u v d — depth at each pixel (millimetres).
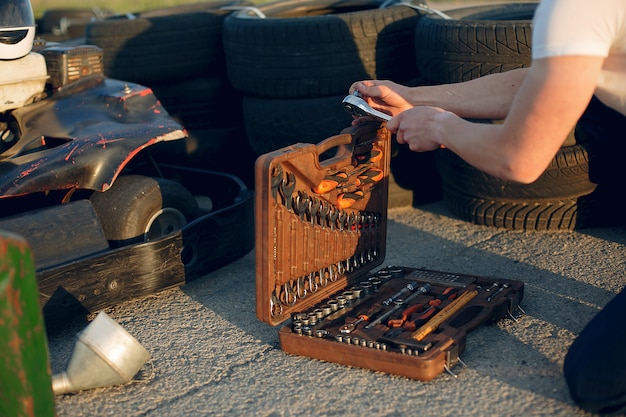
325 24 3957
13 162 3061
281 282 2730
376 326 2689
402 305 2832
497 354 2648
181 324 3031
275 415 2359
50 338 2938
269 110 4137
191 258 3293
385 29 4016
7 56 3258
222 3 5781
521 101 2145
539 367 2549
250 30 4102
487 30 3666
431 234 3910
